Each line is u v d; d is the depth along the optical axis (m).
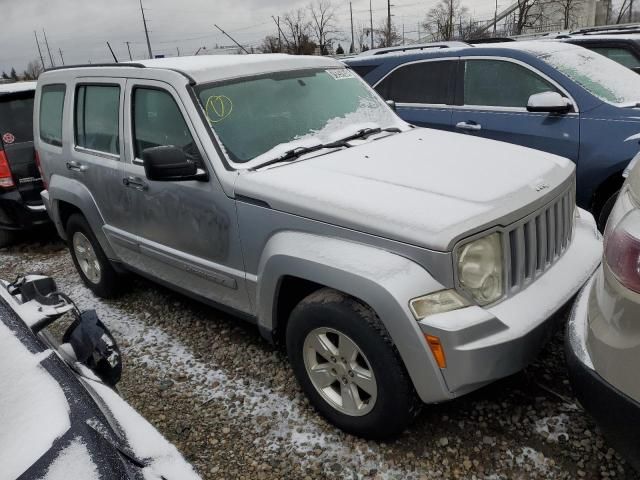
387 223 2.42
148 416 3.17
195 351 3.79
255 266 3.04
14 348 1.73
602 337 1.95
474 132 5.32
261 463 2.72
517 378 3.09
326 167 3.06
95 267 4.79
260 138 3.34
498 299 2.46
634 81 5.00
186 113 3.33
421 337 2.30
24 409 1.52
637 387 1.80
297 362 2.90
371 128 3.74
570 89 4.73
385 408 2.54
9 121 6.19
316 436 2.86
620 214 2.02
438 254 2.29
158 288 4.89
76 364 2.07
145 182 3.64
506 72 5.15
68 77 4.51
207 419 3.09
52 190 4.73
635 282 1.82
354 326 2.51
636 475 2.41
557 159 3.23
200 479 1.58
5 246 6.79
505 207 2.46
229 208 3.08
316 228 2.66
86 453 1.38
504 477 2.49
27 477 1.31
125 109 3.80
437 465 2.59
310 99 3.73
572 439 2.64
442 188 2.68
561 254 2.89
